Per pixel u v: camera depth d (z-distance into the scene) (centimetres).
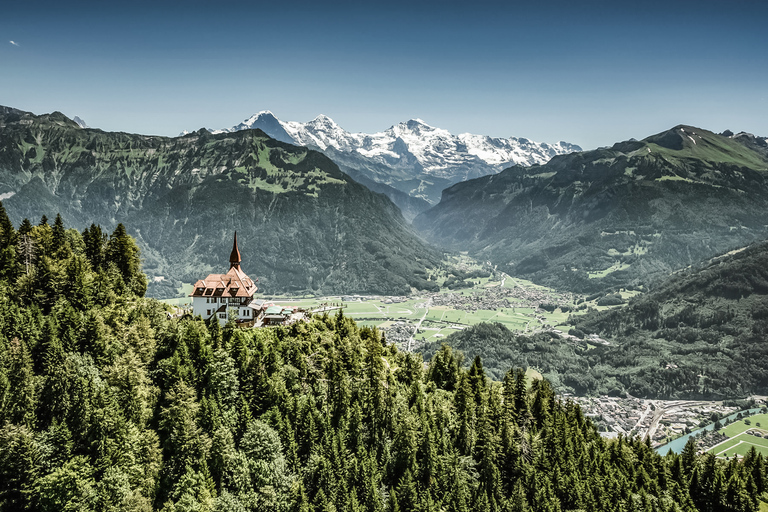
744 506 16200
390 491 12669
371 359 15700
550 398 18975
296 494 11450
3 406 9831
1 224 15362
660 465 17638
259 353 13500
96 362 11825
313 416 13112
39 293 13588
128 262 17862
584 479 15175
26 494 9269
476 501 13425
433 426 14725
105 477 9556
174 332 13662
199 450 11031
